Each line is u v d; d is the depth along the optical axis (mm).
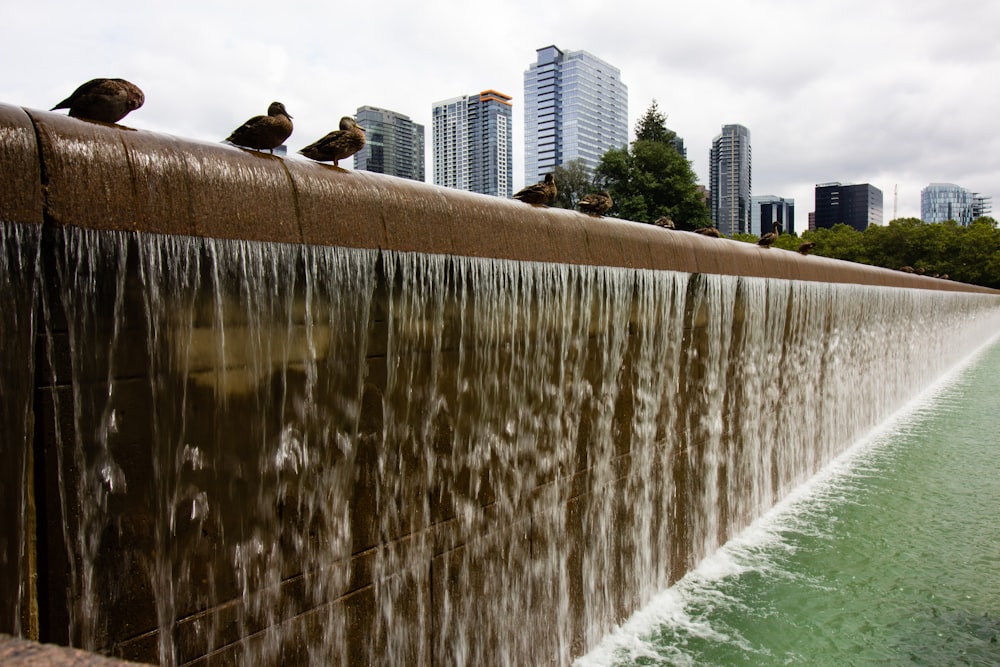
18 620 2568
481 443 4785
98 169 2639
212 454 3164
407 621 4312
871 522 9234
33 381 2535
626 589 6613
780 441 10469
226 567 3299
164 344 2904
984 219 63156
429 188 4305
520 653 5289
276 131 3338
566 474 5715
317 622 3744
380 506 4066
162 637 3068
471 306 4547
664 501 7266
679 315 7238
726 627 6438
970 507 9742
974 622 6434
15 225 2402
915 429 15352
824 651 5969
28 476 2572
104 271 2689
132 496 2904
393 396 4047
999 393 19859
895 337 17922
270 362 3334
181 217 2889
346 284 3641
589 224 5836
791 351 10828
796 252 12312
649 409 6891
